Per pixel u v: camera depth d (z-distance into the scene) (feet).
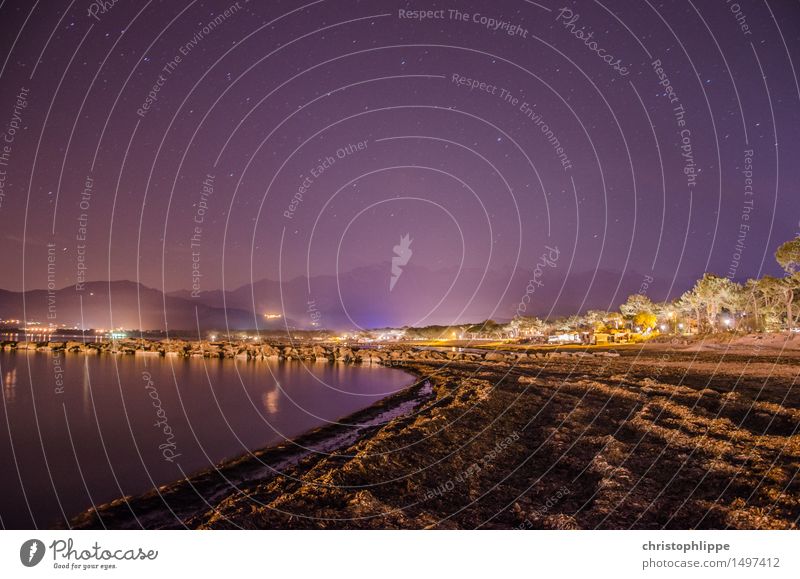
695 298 265.13
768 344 175.11
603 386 82.53
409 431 54.08
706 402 62.75
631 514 28.96
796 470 33.47
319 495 35.14
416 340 461.78
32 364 187.01
